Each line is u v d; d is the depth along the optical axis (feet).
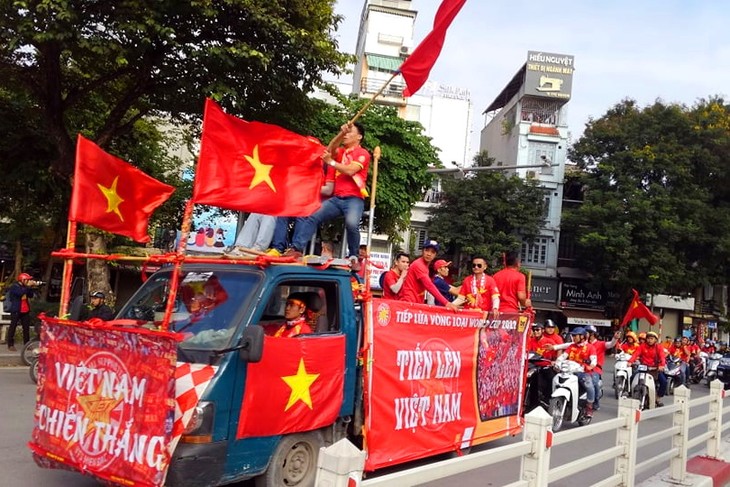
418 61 22.70
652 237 105.09
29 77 41.96
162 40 37.58
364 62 139.95
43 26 34.88
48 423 14.64
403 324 19.29
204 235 74.95
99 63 42.93
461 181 112.47
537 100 129.08
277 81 41.22
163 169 64.08
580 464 15.35
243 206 15.39
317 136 56.95
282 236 21.04
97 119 53.52
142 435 13.12
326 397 16.85
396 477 9.04
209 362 14.47
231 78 40.06
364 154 21.16
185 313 16.12
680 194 108.47
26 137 46.37
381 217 65.36
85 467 13.83
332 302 17.89
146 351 13.25
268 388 15.16
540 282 121.29
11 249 78.74
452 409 21.42
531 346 37.50
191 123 50.65
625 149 111.65
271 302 16.75
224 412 14.16
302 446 16.56
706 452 26.81
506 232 113.09
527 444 13.03
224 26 38.99
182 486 13.35
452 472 10.36
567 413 33.86
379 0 142.72
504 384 25.04
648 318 39.91
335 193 21.38
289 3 40.09
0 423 23.99
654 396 43.34
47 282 69.15
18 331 49.70
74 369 14.35
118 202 17.15
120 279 81.82
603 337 120.57
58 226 58.08
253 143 15.71
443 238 108.58
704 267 111.34
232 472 14.43
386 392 18.44
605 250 105.81
